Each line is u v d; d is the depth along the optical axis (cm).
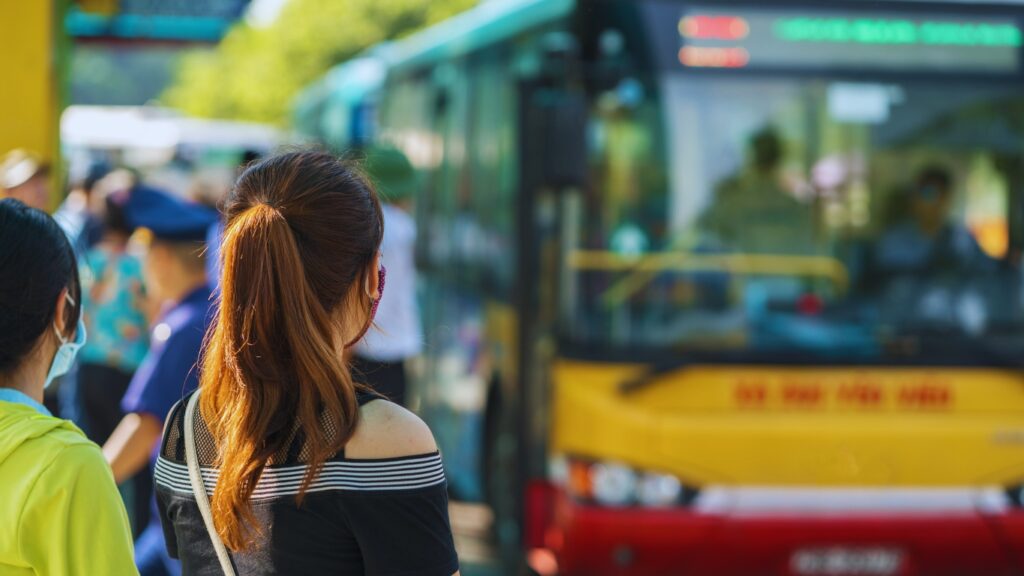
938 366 648
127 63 6178
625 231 648
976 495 634
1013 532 635
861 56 662
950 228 667
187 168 1927
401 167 702
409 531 213
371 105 1294
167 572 446
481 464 812
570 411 636
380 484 213
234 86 4181
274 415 214
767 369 639
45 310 235
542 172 627
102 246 614
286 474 215
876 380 644
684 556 615
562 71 639
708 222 651
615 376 635
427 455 218
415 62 1055
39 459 222
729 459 620
